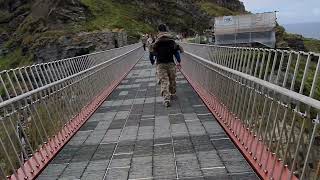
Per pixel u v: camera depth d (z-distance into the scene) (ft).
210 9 168.96
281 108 7.36
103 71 20.22
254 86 9.20
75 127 12.77
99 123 13.69
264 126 8.45
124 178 8.40
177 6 152.66
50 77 12.42
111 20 110.73
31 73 10.83
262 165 8.05
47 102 11.24
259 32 50.90
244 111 10.09
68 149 10.79
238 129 10.46
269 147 7.82
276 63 7.78
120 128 12.74
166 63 15.98
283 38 73.92
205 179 7.99
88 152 10.40
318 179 5.89
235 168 8.45
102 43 69.21
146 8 139.03
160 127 12.44
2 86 9.00
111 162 9.46
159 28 16.24
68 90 13.46
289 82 7.25
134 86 22.86
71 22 102.17
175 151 9.88
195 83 20.42
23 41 96.84
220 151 9.61
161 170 8.66
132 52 38.93
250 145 8.98
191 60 22.26
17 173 8.39
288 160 7.11
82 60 16.81
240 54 11.02
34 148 9.77
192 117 13.52
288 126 6.99
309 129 6.04
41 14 105.19
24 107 9.47
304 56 6.79
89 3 115.75
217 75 13.79
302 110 6.52
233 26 51.21
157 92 19.89
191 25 148.87
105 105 17.16
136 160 9.45
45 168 9.38
